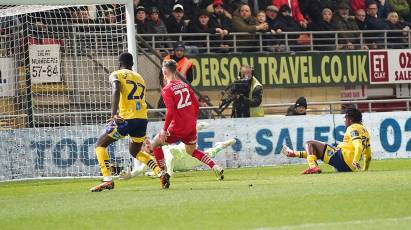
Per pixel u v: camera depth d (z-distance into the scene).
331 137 30.83
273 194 17.62
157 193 19.03
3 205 17.84
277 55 37.81
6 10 29.31
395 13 41.53
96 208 16.39
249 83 30.95
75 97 30.20
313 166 24.19
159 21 36.31
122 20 29.50
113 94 20.20
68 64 30.27
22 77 30.00
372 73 39.56
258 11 38.44
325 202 15.98
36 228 14.04
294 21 39.03
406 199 16.22
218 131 29.61
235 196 17.52
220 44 37.75
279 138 30.23
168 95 21.80
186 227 13.43
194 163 25.73
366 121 31.30
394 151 31.56
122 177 23.97
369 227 12.86
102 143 20.53
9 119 29.22
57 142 28.03
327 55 38.78
